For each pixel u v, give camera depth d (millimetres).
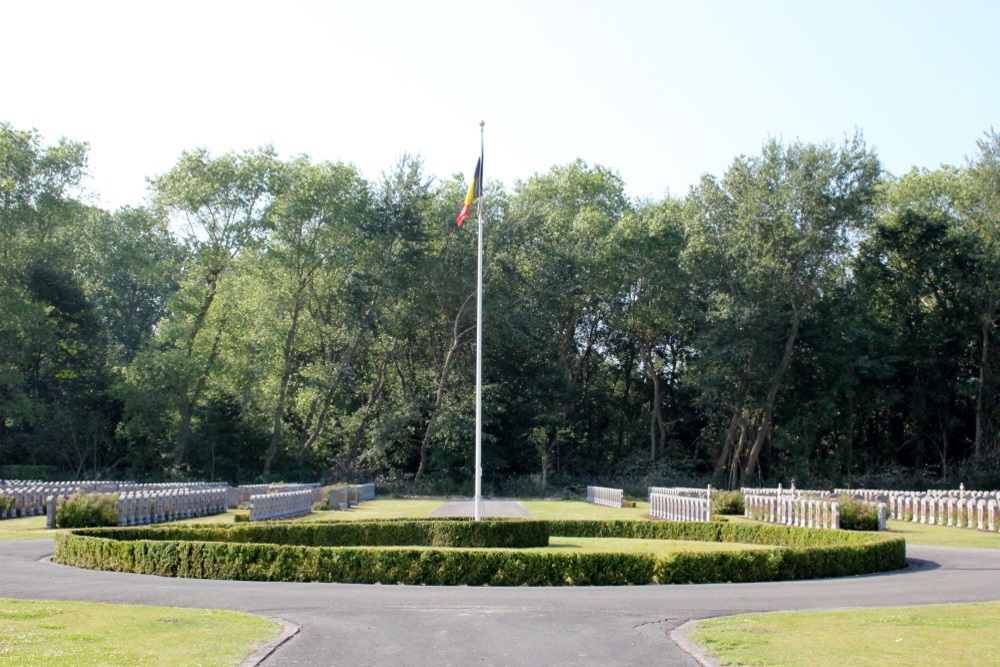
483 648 10922
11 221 56625
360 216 59688
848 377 58781
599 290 66312
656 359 71938
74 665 9312
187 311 60375
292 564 17562
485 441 62750
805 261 58188
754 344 57469
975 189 58625
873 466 63500
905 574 19062
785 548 18469
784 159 58500
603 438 74000
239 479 62188
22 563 19172
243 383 62844
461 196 63656
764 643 10969
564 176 71062
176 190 59688
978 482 56969
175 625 11742
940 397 61094
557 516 38094
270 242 61219
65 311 61625
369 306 62469
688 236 62812
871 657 10039
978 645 10656
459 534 25203
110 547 18500
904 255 62000
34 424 60219
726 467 67938
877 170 57094
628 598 15219
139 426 59938
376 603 14422
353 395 66562
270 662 10055
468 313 64062
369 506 45500
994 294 57531
